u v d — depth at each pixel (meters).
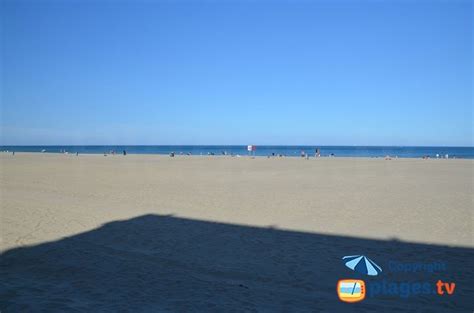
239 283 5.62
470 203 13.01
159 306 4.73
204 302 4.88
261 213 11.11
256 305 4.82
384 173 26.30
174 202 13.06
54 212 11.01
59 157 52.53
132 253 7.11
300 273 6.07
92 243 7.77
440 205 12.59
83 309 4.61
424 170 29.38
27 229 8.90
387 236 8.44
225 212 11.27
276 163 39.53
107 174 24.38
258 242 7.91
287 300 5.01
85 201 13.09
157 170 28.39
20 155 60.06
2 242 7.76
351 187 17.80
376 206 12.39
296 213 11.15
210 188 17.22
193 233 8.66
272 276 5.93
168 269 6.22
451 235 8.54
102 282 5.61
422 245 7.72
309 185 18.64
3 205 12.12
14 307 4.65
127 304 4.79
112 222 9.74
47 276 5.86
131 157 54.78
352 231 8.88
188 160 45.94
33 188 16.47
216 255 7.00
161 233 8.63
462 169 30.64
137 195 14.70
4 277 5.80
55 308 4.63
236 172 26.84
